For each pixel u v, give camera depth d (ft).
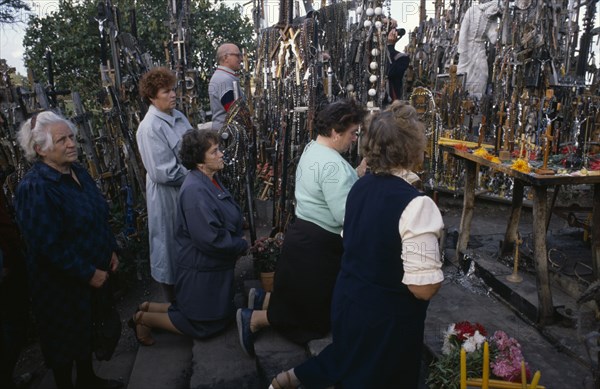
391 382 5.41
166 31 25.17
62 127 7.38
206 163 9.29
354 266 5.60
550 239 12.03
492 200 16.70
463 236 11.68
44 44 24.40
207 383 8.41
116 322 8.49
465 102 17.24
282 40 16.14
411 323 5.33
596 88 14.52
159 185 10.23
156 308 10.12
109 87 15.08
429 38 24.75
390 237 5.15
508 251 11.25
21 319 8.96
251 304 9.66
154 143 9.91
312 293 8.26
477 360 7.27
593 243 9.11
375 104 13.29
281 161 15.98
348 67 14.96
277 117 16.83
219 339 9.67
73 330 7.68
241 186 14.47
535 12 14.98
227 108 14.17
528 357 7.98
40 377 9.98
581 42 15.53
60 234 7.35
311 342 8.45
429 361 8.37
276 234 13.02
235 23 28.04
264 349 8.70
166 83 10.07
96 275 7.64
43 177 7.34
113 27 15.56
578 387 7.21
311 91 13.60
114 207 14.46
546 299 8.63
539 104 11.83
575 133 10.15
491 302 10.01
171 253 10.43
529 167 8.98
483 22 19.56
